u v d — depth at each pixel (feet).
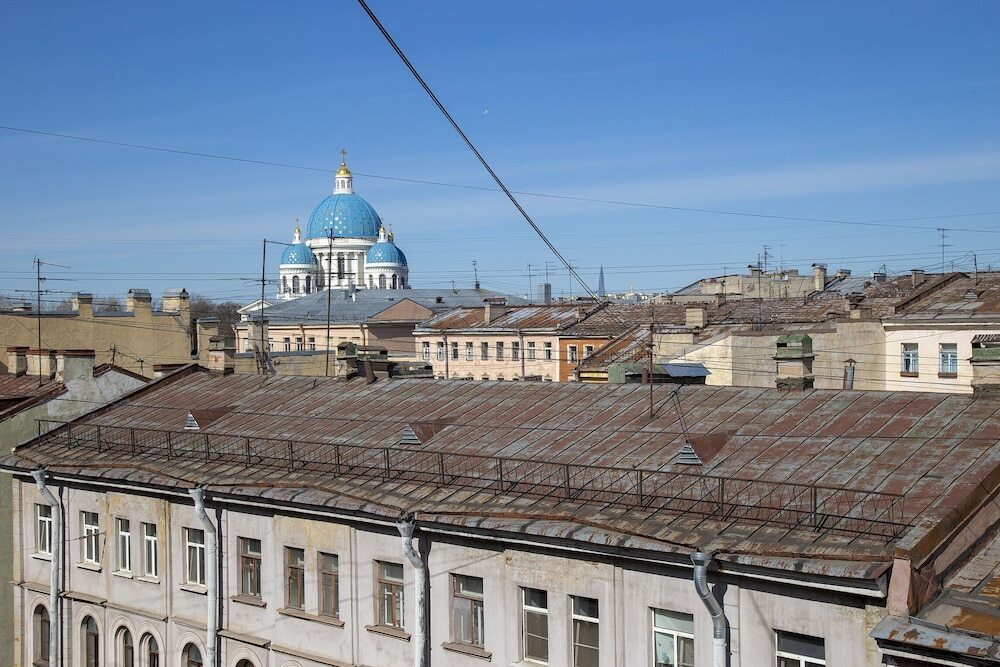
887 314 202.90
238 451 105.81
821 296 281.33
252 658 97.45
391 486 88.74
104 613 112.16
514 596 79.20
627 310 303.68
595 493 78.54
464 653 82.17
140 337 197.67
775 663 65.72
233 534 99.66
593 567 74.59
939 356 192.95
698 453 79.66
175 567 105.19
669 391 96.58
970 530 63.87
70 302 207.10
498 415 100.37
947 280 220.23
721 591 67.77
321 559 92.99
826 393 87.66
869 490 69.26
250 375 134.92
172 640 105.19
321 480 93.09
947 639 55.47
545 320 316.19
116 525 111.86
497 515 78.79
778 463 76.79
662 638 72.02
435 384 114.62
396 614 88.02
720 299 276.21
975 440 73.15
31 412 129.29
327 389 122.01
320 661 91.61
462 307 365.81
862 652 61.31
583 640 76.33
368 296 465.06
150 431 118.52
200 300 555.28
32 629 120.78
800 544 64.59
